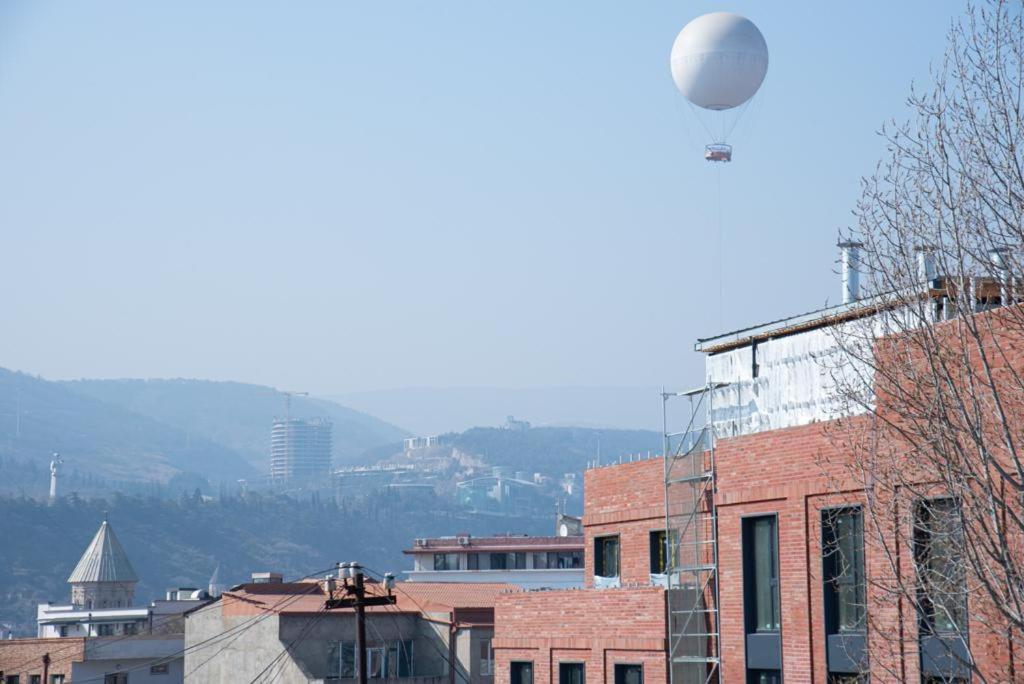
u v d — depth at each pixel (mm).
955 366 30297
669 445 48438
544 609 52719
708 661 44031
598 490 53531
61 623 158750
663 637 45844
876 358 30469
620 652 48219
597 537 53562
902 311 30125
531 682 53562
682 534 46281
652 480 49875
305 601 90938
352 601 64500
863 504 34125
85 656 103188
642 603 47094
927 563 30500
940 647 33406
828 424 37469
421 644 89062
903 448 32781
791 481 39906
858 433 33531
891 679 34531
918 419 29266
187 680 93000
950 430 27938
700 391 48312
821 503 38625
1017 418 29219
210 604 92812
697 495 45938
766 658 41031
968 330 29188
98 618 157000
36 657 106188
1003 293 28703
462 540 158125
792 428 40062
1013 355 30656
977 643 32344
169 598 170000
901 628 31125
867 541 34281
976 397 27844
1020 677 30547
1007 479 26891
